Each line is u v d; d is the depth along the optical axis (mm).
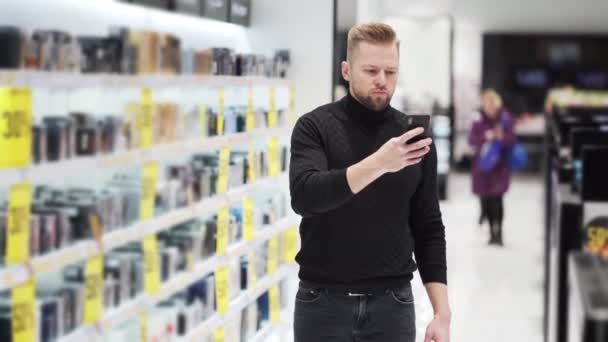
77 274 3586
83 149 3346
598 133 5434
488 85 22062
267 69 5414
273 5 5902
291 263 5926
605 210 3803
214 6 5004
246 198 4969
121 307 3693
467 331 7387
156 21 4754
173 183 4137
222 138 4582
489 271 9883
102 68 3482
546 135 8695
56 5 3777
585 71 21766
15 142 2922
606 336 1553
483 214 12094
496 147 11375
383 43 3148
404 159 2814
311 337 3285
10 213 2920
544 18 20406
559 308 3865
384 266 3232
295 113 5914
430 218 3385
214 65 4676
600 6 19172
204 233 4516
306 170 3051
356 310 3230
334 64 5871
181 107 4188
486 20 20672
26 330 2969
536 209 15180
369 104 3186
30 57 3057
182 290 4441
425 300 7473
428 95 18984
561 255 3854
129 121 3697
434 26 19812
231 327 4820
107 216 3562
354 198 3174
